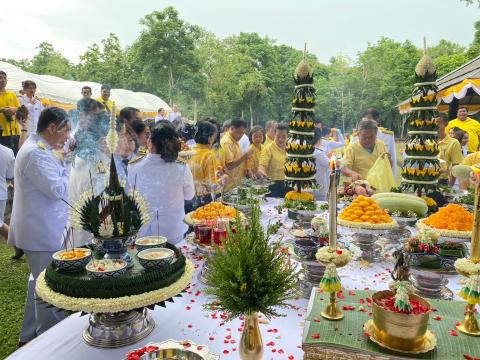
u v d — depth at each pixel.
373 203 2.67
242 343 1.26
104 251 1.88
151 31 16.56
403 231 2.94
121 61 21.16
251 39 20.14
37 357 1.46
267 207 4.05
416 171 3.57
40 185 2.72
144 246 1.96
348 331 1.33
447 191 4.19
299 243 2.09
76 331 1.64
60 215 2.87
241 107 17.06
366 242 2.54
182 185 2.99
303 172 3.60
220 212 2.78
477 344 1.26
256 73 17.34
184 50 16.86
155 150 2.90
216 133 3.82
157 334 1.60
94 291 1.51
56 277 1.59
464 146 6.91
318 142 4.95
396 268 1.90
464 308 1.55
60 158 2.91
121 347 1.52
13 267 4.87
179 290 1.65
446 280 1.94
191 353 1.35
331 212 1.43
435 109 3.54
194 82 16.88
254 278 1.20
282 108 17.61
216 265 1.29
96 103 2.26
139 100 14.66
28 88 7.52
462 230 2.32
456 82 7.09
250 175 5.08
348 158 4.57
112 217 1.75
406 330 1.19
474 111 10.78
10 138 7.04
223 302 1.23
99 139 2.21
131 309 1.51
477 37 20.97
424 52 3.53
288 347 1.49
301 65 3.58
